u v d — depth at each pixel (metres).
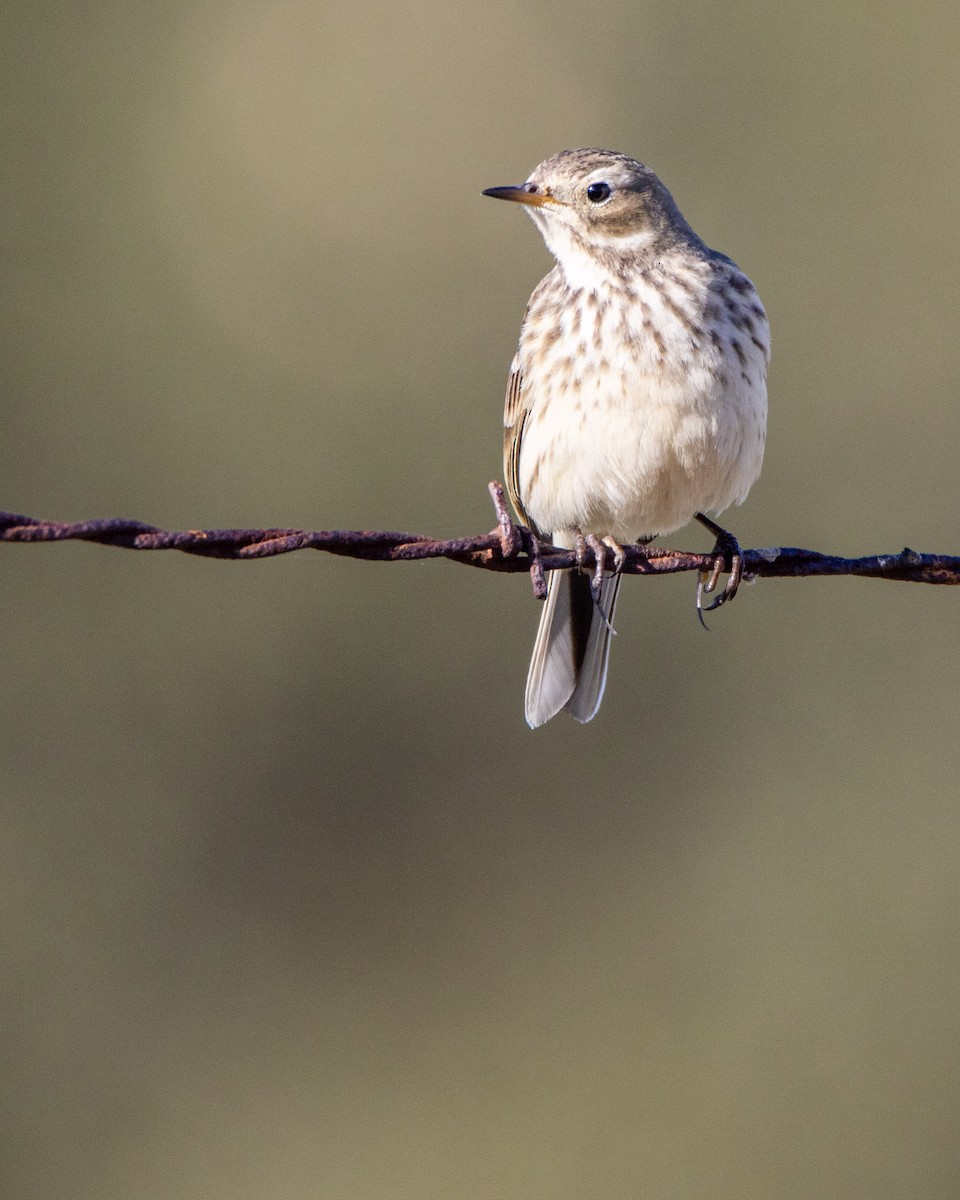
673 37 18.48
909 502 17.03
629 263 8.59
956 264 17.73
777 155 18.14
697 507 8.73
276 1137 13.98
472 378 17.55
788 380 17.44
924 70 17.97
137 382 16.86
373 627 15.28
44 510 16.45
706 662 15.09
